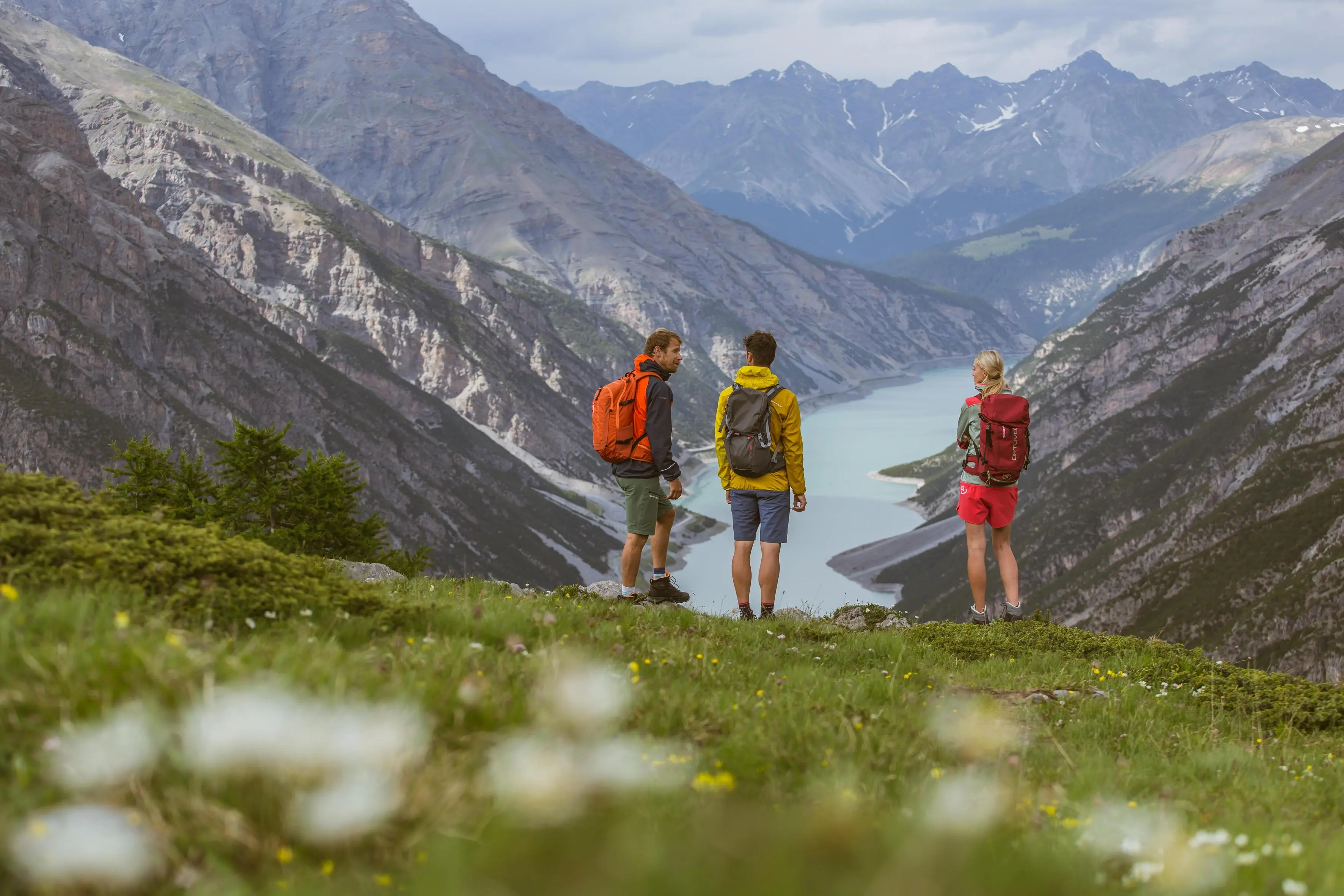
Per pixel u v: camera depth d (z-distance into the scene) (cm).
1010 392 1287
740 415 1186
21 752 273
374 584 1082
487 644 676
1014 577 1302
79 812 216
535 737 311
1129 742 708
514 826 219
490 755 304
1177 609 12531
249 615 582
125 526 631
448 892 196
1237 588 11950
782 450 1211
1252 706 953
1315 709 934
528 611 844
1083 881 256
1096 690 926
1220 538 13950
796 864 184
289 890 218
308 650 452
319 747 251
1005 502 1285
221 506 4950
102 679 320
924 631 1268
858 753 462
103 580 538
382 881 226
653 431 1164
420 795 258
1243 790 562
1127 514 19338
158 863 221
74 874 202
